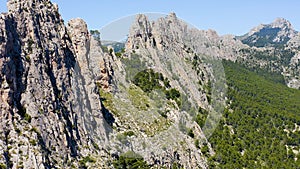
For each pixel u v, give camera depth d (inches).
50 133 1782.7
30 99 1766.7
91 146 1967.3
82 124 2063.2
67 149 1835.6
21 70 1788.9
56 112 1899.6
